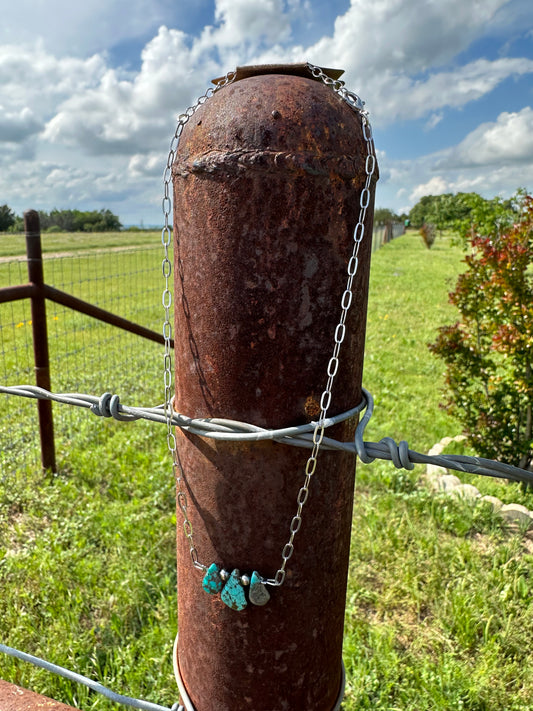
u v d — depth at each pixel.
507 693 1.96
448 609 2.35
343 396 0.91
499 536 2.94
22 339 6.69
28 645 2.09
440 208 32.69
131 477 3.43
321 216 0.80
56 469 3.43
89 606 2.34
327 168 0.79
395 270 17.14
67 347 6.30
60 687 1.92
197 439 0.92
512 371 3.75
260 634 0.94
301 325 0.83
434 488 3.49
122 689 1.93
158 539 2.77
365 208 0.85
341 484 0.95
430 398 5.24
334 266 0.83
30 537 2.82
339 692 1.11
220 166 0.79
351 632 2.22
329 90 0.86
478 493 3.34
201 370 0.89
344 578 1.04
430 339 7.74
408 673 2.02
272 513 0.90
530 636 2.24
